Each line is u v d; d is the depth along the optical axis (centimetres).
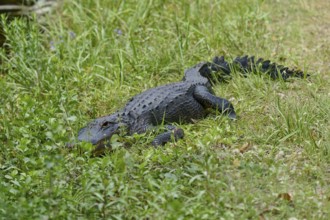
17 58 1850
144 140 1458
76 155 1309
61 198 1151
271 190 1212
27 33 1966
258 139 1427
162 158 1302
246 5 2258
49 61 1802
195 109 1583
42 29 2172
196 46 1972
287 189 1227
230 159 1338
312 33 2105
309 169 1284
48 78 1745
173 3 2269
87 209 1137
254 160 1341
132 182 1225
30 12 2295
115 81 1778
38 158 1277
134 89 1750
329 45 1995
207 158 1293
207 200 1160
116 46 1955
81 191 1198
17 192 1189
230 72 1777
